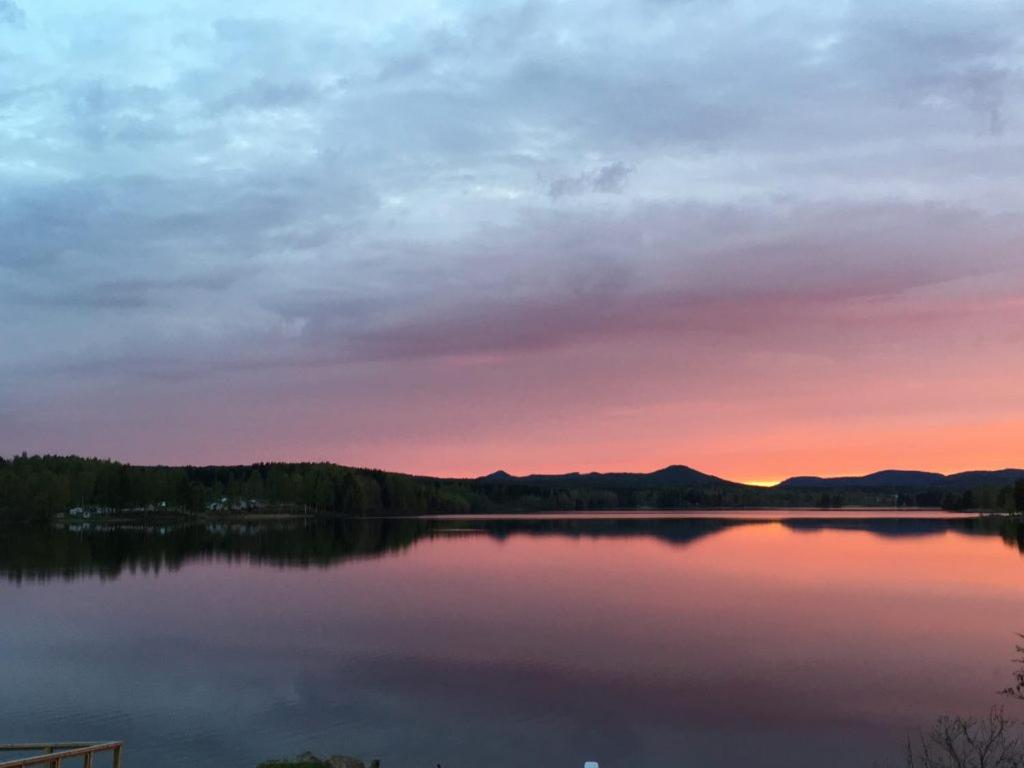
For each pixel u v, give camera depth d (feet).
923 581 231.71
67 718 98.73
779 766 82.89
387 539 444.55
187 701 106.01
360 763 78.18
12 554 337.31
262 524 607.78
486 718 97.81
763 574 254.47
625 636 147.02
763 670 120.37
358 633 152.15
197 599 202.59
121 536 459.32
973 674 117.29
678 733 92.58
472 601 194.59
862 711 99.91
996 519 640.17
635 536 468.75
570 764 83.82
